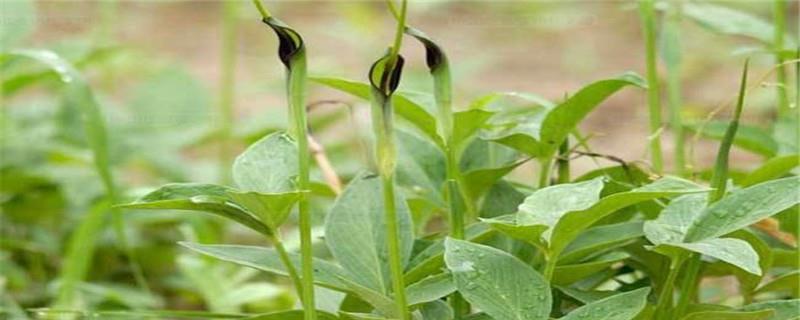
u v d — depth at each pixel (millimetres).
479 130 1282
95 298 1662
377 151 1057
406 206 1185
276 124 2174
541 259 1183
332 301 1239
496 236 1205
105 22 2477
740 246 1048
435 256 1133
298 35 1056
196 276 1622
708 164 2371
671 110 1460
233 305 1606
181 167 2197
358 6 3781
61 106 2062
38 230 1889
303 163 1064
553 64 3307
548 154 1225
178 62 3059
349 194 1190
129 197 1721
